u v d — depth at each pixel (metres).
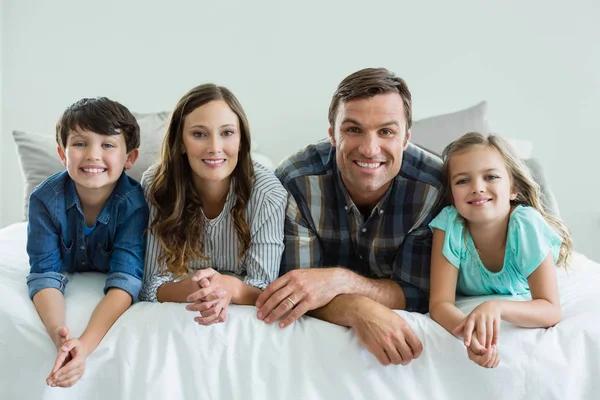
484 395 1.09
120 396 1.08
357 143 1.26
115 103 1.31
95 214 1.36
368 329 1.11
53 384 1.04
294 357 1.10
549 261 1.23
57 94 2.37
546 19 2.31
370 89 1.24
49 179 1.35
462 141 1.31
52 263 1.30
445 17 2.31
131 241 1.32
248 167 1.36
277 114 2.37
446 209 1.34
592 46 2.32
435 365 1.11
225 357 1.10
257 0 2.31
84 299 1.25
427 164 1.39
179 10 2.32
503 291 1.34
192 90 1.32
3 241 1.54
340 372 1.09
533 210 1.30
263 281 1.32
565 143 2.38
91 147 1.25
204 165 1.29
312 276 1.22
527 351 1.08
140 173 1.83
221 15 2.32
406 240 1.39
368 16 2.32
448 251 1.29
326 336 1.12
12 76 2.36
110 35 2.33
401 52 2.33
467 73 2.34
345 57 2.34
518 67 2.34
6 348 1.14
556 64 2.33
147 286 1.32
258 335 1.12
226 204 1.36
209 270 1.18
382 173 1.28
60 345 1.10
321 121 2.36
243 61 2.34
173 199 1.35
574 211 2.41
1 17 2.33
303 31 2.32
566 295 1.28
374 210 1.37
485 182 1.26
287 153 2.38
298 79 2.35
